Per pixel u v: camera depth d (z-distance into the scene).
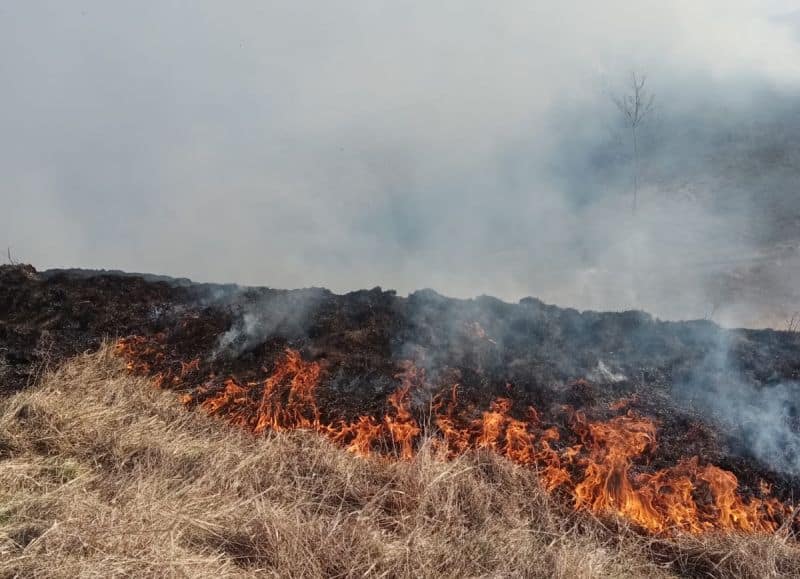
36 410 5.42
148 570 3.72
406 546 4.16
